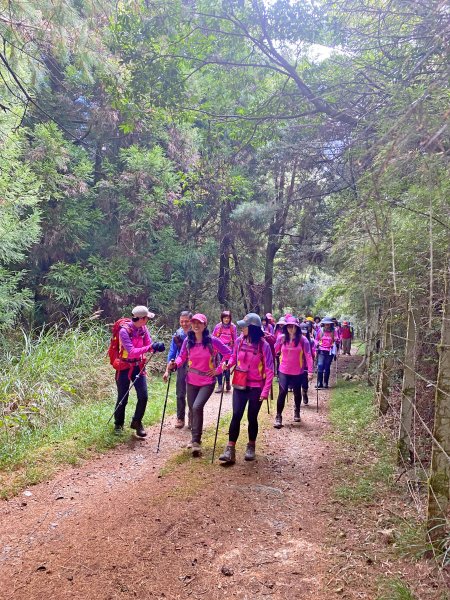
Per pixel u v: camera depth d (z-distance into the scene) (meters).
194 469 5.89
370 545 4.02
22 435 6.77
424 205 4.84
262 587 3.46
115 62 8.45
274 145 12.78
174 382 12.92
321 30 7.98
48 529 4.21
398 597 3.21
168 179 16.92
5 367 9.26
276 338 8.76
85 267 15.97
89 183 17.59
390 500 4.95
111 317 16.64
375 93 6.59
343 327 22.44
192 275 19.30
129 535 4.09
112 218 17.42
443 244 4.66
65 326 15.20
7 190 11.58
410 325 5.73
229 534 4.23
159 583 3.47
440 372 3.79
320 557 3.87
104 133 17.12
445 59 3.84
